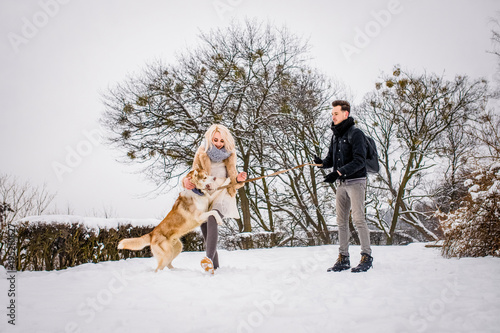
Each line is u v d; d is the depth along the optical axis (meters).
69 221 6.02
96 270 4.88
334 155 4.75
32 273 4.85
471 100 18.52
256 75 17.34
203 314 2.42
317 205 18.84
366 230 4.28
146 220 7.83
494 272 3.43
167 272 4.07
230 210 4.51
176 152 16.34
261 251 8.23
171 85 16.64
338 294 2.85
